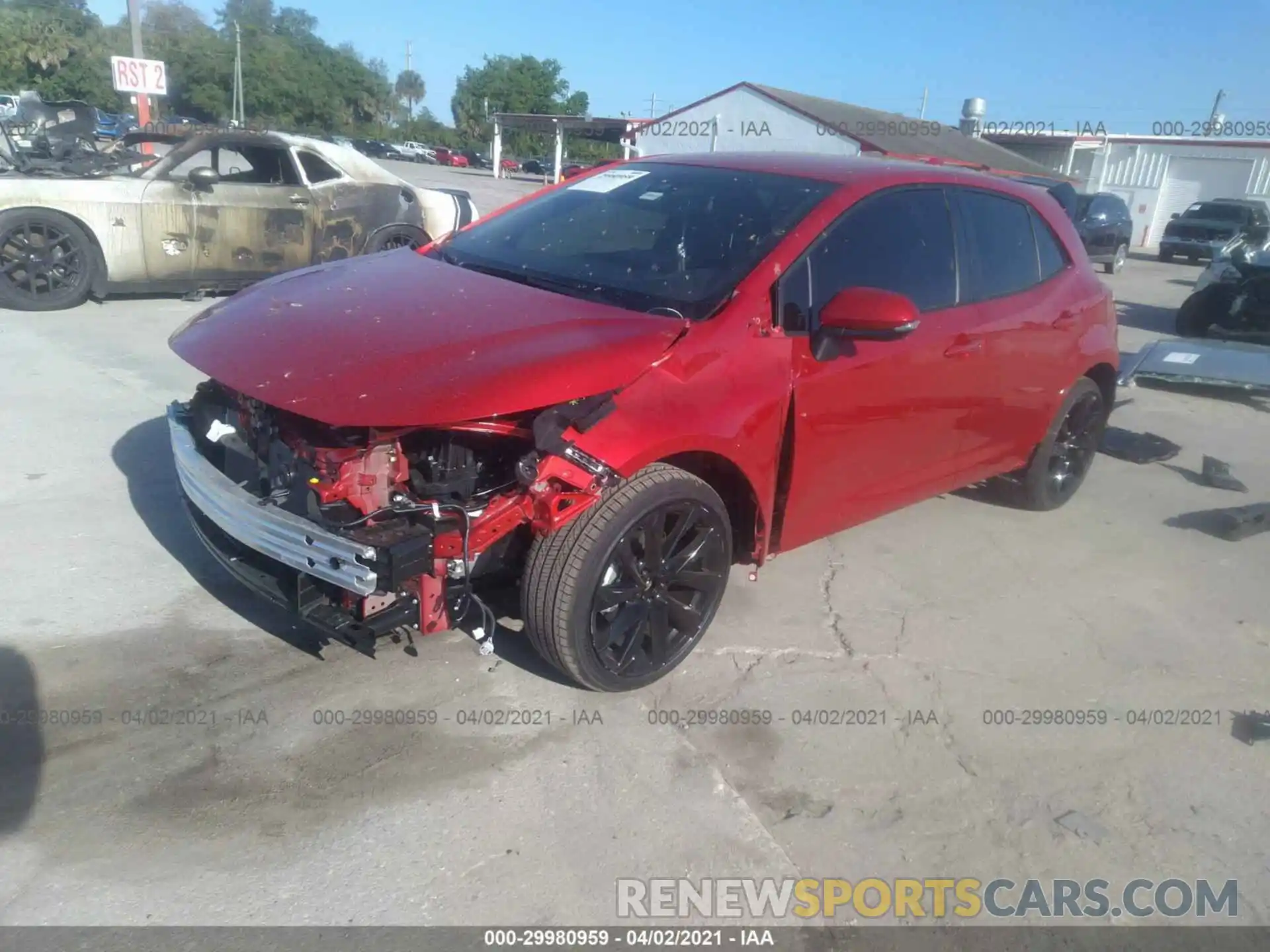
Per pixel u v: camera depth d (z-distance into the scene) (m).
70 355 6.66
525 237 3.94
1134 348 10.80
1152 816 2.92
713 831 2.70
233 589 3.73
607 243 3.71
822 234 3.51
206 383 3.62
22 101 10.33
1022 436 4.71
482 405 2.62
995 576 4.44
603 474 2.79
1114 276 19.86
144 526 4.19
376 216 9.44
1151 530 5.17
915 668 3.60
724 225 3.59
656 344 3.02
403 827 2.62
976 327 4.07
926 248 3.95
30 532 4.05
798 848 2.67
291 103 64.50
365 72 71.56
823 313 3.30
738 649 3.62
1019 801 2.93
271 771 2.78
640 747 3.01
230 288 8.91
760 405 3.23
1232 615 4.25
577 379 2.78
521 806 2.73
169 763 2.78
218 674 3.20
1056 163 32.97
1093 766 3.12
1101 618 4.12
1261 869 2.74
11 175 7.83
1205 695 3.59
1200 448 6.81
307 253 9.05
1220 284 10.84
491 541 2.76
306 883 2.41
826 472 3.63
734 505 3.47
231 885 2.39
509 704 3.16
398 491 2.77
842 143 22.14
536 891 2.45
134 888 2.36
